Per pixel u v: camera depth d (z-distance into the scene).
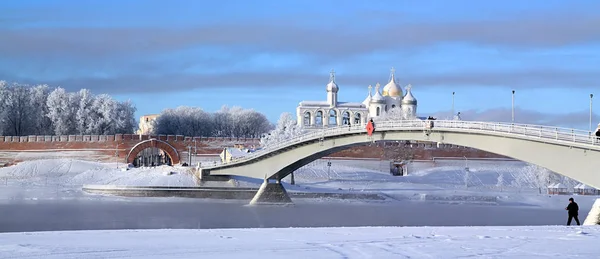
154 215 99.25
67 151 183.62
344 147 111.19
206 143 194.38
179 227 83.38
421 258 33.44
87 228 81.50
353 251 35.59
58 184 147.12
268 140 196.75
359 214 108.19
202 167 138.50
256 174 128.25
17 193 131.62
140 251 35.66
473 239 41.06
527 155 78.31
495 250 36.19
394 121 98.62
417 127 93.88
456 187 169.12
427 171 189.12
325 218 99.94
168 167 147.62
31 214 97.88
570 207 62.22
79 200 123.44
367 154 192.62
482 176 184.88
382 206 128.12
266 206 121.19
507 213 116.88
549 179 172.50
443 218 105.06
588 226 52.38
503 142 81.75
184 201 127.75
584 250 36.41
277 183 125.50
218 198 135.00
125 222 89.12
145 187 133.00
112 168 162.00
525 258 33.59
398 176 182.25
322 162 186.62
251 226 86.12
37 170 164.88
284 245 37.94
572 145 72.50
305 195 140.25
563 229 48.88
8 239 40.50
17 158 183.00
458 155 197.38
